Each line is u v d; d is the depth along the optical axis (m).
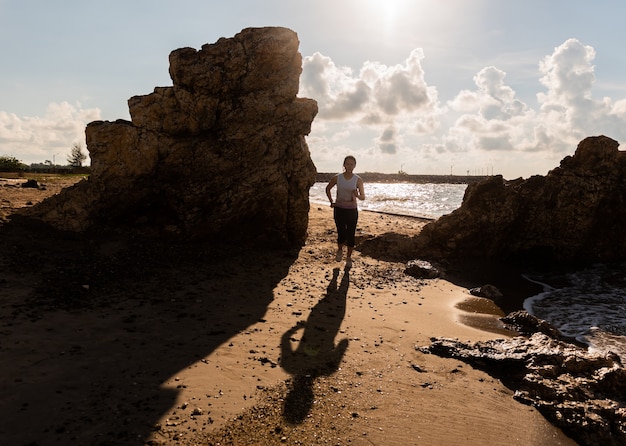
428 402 4.68
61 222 9.17
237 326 6.22
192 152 10.00
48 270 7.44
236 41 10.39
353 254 11.88
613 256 13.27
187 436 3.68
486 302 8.97
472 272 11.81
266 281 8.60
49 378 4.34
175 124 9.77
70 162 83.88
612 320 8.13
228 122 10.38
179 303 6.94
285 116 11.09
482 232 12.70
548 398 4.86
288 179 11.23
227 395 4.38
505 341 6.27
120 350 5.12
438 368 5.54
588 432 4.33
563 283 11.31
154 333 5.71
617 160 13.30
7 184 17.03
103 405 3.99
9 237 8.31
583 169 13.21
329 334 6.26
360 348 5.90
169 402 4.15
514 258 13.44
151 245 9.34
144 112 9.66
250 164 10.55
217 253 9.85
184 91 9.71
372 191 87.19
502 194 12.78
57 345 5.07
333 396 4.60
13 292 6.48
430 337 6.57
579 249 13.27
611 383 5.08
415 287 9.57
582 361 5.42
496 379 5.39
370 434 4.01
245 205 10.43
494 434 4.22
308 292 8.18
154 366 4.81
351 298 8.13
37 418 3.69
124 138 9.55
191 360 5.04
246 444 3.67
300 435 3.87
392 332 6.61
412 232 15.23
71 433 3.55
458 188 117.38
